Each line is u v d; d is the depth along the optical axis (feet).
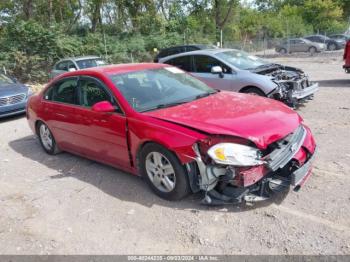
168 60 31.68
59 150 20.36
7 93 32.22
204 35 113.09
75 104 17.52
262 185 12.34
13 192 16.17
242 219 12.26
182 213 12.96
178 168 12.89
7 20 89.56
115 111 15.05
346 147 18.03
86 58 50.80
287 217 12.11
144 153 14.05
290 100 25.50
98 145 16.43
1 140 25.52
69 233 12.51
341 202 12.71
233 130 12.08
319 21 136.67
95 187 15.80
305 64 65.82
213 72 27.61
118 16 106.93
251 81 26.21
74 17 105.70
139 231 12.23
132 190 15.10
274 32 134.82
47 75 64.69
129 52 84.58
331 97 31.09
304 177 13.19
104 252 11.34
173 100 15.40
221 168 12.07
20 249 11.87
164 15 113.50
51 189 16.07
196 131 12.41
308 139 13.94
